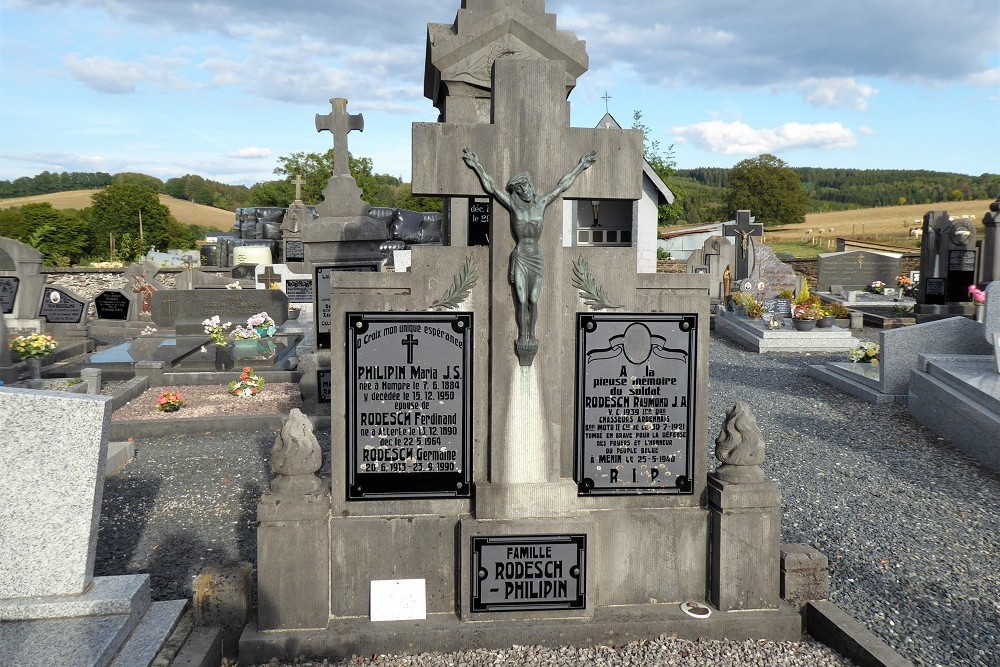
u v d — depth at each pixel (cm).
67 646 386
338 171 1364
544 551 484
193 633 453
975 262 2270
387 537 485
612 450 509
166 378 1375
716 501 502
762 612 497
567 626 477
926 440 985
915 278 3125
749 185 9412
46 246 5941
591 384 504
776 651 470
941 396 997
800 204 9319
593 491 509
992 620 506
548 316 486
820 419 1104
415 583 486
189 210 11969
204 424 1052
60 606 415
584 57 953
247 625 471
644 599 508
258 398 1239
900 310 2377
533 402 488
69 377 1421
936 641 478
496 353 484
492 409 487
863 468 865
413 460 492
